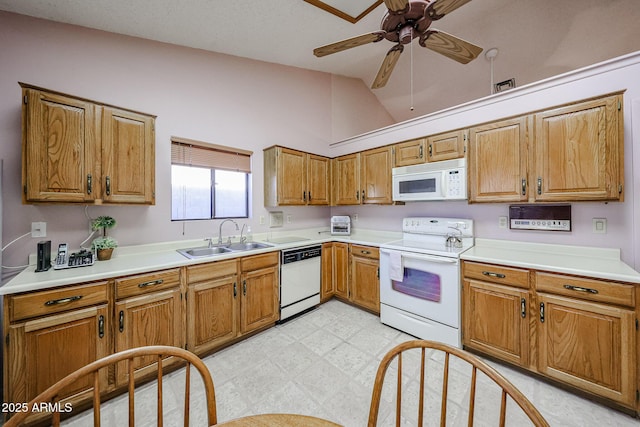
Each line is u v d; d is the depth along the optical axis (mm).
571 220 1979
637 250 1731
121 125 1836
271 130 3111
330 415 1479
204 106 2555
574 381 1559
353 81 4016
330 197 3490
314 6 1979
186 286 1896
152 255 2107
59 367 1412
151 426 1425
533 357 1716
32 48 1759
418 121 2895
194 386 1716
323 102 3680
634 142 1712
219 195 2736
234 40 2402
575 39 2363
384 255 2566
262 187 3027
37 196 1517
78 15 1809
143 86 2193
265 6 1941
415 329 2318
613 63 1767
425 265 2246
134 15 1879
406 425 1423
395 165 2764
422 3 1453
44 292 1369
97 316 1522
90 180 1694
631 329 1396
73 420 1454
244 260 2252
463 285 2062
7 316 1288
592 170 1658
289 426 673
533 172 1890
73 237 1893
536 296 1700
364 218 3523
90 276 1499
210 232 2619
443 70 3217
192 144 2469
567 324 1584
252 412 1504
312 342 2248
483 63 2920
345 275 3045
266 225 3072
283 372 1850
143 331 1691
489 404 1552
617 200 1583
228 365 1930
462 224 2477
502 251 2172
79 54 1916
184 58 2422
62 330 1420
